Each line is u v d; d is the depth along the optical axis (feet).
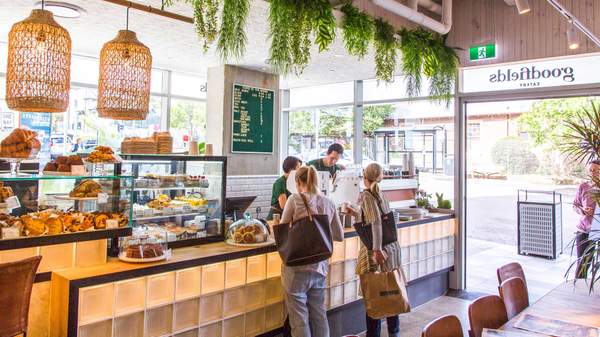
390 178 16.29
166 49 16.30
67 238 8.11
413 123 19.89
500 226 23.81
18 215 8.23
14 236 7.59
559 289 9.61
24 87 7.76
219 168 11.18
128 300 8.25
